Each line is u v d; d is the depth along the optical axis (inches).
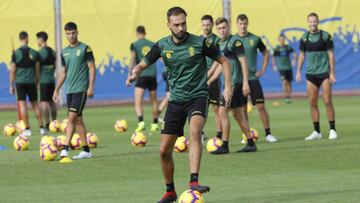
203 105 788.6
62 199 835.4
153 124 1676.9
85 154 1192.8
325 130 1571.1
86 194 865.5
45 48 1701.5
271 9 2480.3
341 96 2573.8
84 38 2406.5
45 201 824.9
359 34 2532.0
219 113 1220.5
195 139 775.7
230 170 1036.5
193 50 785.6
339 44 2534.5
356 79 2561.5
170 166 792.3
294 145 1315.2
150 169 1062.4
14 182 966.4
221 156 1181.7
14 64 1664.6
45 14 2372.0
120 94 2461.9
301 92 2581.2
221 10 2438.5
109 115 2150.6
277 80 2554.1
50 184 946.1
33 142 1491.1
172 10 780.0
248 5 2464.3
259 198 813.9
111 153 1250.0
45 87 1708.9
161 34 2425.0
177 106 793.6
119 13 2416.3
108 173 1030.4
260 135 1521.9
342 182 913.5
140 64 807.1
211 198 823.1
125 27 2421.3
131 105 2476.6
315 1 2501.2
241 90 1206.9
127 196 847.1
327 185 892.0
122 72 2448.3
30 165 1120.2
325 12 2511.1
